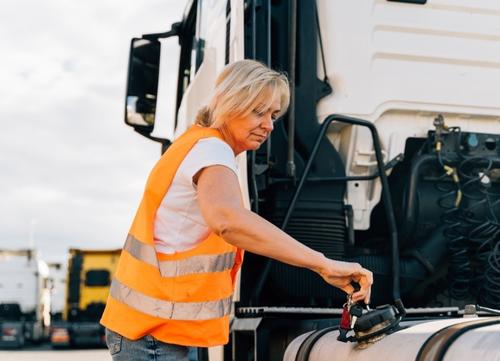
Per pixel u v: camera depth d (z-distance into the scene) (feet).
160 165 7.16
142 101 16.81
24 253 88.94
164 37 17.01
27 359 57.93
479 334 6.24
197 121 7.51
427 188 12.05
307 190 11.37
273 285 11.17
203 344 7.09
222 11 12.85
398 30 12.07
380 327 7.34
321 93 11.70
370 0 12.00
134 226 7.27
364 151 11.85
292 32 11.31
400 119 12.13
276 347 10.39
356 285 8.00
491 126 12.44
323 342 8.36
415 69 12.09
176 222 7.07
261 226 6.68
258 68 7.16
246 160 10.71
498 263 11.41
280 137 11.32
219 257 7.14
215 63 13.19
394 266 11.16
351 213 11.69
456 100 12.16
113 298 7.28
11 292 88.28
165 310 6.97
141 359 7.06
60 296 108.99
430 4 12.19
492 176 12.34
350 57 11.85
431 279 11.93
